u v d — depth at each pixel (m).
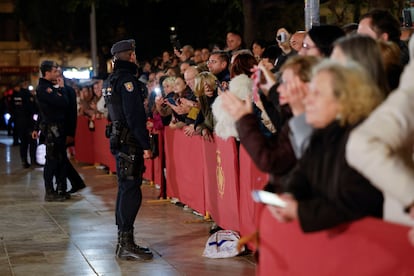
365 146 3.10
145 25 30.81
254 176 7.16
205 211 9.59
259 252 4.03
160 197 11.52
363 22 5.23
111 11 30.92
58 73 12.20
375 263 3.33
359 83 3.39
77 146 18.11
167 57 16.58
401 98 3.21
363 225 3.36
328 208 3.41
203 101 8.69
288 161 4.09
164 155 11.49
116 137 7.67
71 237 8.98
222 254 7.55
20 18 34.84
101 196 12.41
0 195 12.91
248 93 7.13
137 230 9.21
